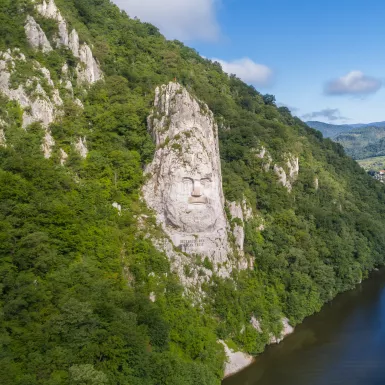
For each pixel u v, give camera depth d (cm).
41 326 4578
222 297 6994
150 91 8806
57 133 6650
